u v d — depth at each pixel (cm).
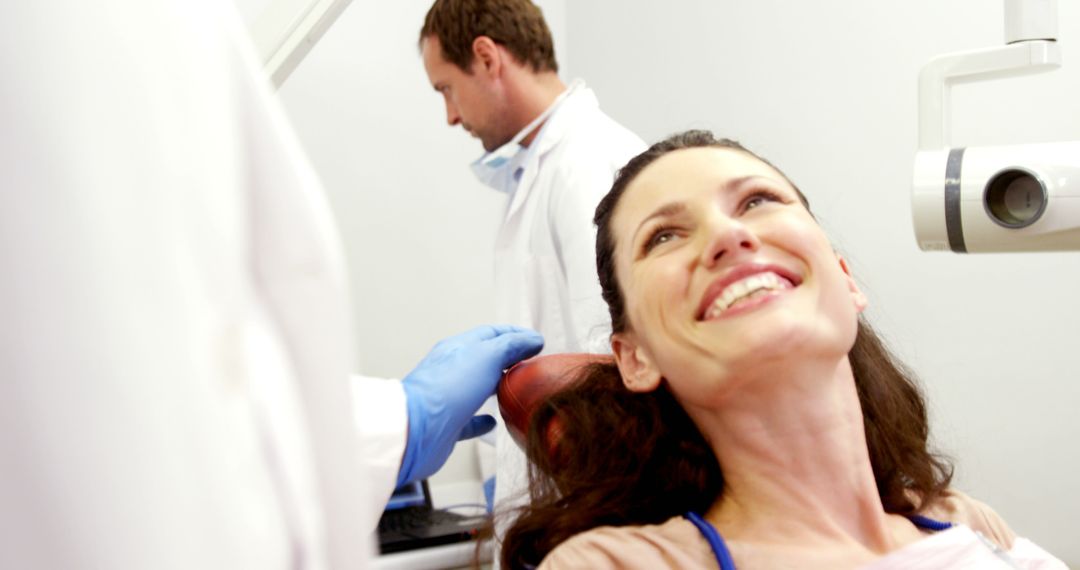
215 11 44
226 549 40
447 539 188
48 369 38
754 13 228
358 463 50
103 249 38
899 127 197
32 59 38
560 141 188
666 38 252
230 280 42
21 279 38
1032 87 179
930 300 193
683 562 88
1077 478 173
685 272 94
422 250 252
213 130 42
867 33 203
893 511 103
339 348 49
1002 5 180
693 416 99
